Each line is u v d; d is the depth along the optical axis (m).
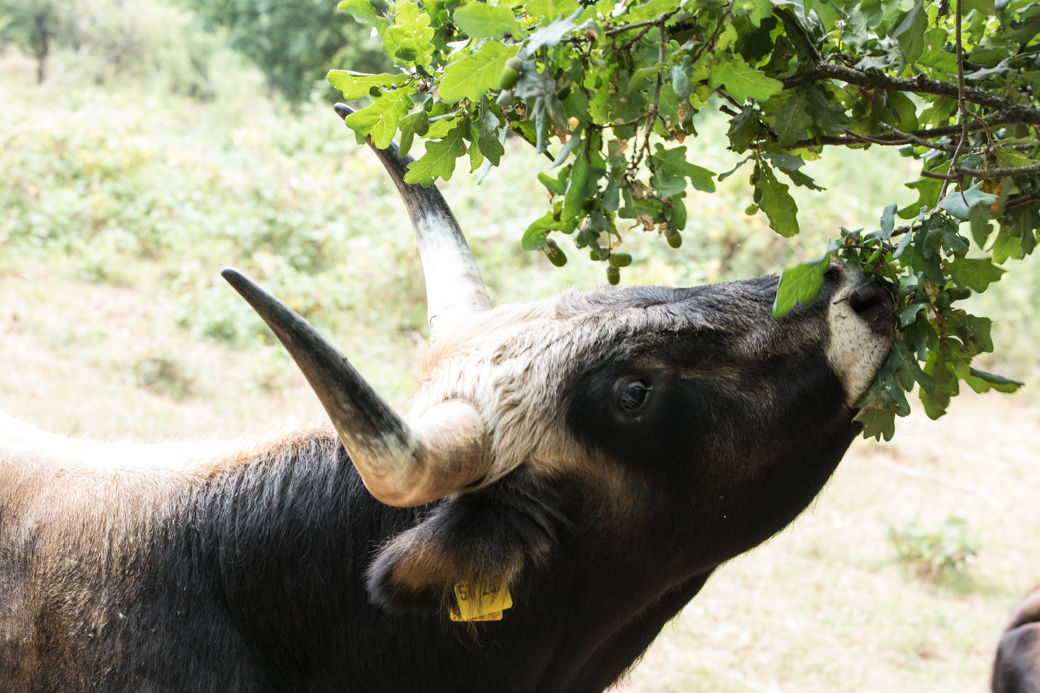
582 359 2.73
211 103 26.27
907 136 2.66
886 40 2.63
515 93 2.27
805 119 2.57
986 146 2.72
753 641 6.68
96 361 8.88
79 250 11.68
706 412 2.77
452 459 2.44
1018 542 9.01
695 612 7.06
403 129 2.56
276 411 8.66
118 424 7.57
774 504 2.89
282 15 22.41
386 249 11.64
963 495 10.04
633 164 2.51
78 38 29.86
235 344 10.05
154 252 12.18
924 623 7.23
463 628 2.83
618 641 3.24
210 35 29.50
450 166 2.65
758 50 2.51
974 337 2.70
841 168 17.06
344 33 22.31
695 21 2.31
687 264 12.49
